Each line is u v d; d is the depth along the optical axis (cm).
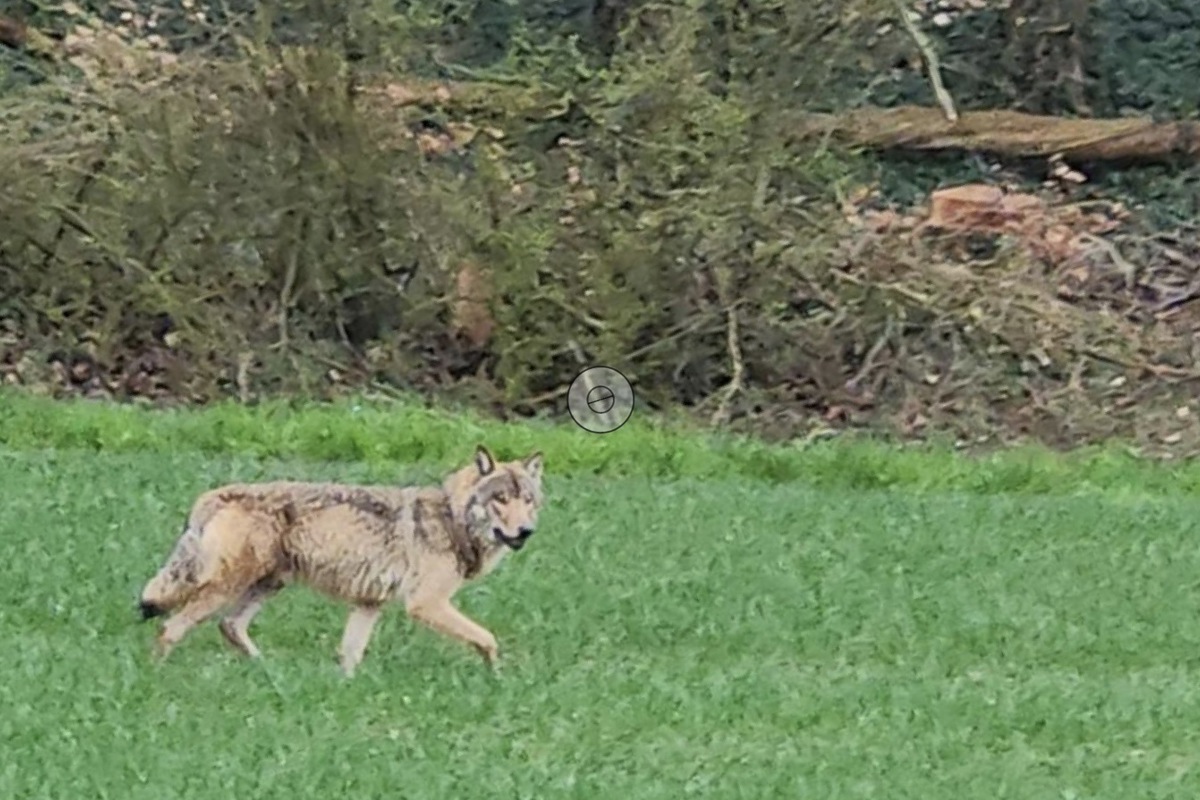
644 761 1577
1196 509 2758
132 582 2053
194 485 2578
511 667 1828
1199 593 2253
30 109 3616
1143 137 4034
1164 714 1761
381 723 1650
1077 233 3959
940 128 4003
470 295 3628
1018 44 4194
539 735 1638
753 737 1667
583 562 2264
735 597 2136
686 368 3675
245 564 1752
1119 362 3744
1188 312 3872
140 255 3597
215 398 3581
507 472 1769
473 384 3628
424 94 3631
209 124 3559
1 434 3030
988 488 3039
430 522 1770
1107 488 3077
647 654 1922
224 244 3581
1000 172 4075
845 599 2150
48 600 1983
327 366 3616
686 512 2573
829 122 3669
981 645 2003
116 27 3784
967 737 1683
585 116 3628
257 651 1795
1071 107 4188
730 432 3569
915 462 3136
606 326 3606
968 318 3712
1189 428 3622
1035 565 2353
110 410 3206
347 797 1452
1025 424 3650
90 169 3581
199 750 1545
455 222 3603
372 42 3569
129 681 1709
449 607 1780
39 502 2417
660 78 3581
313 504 1767
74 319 3625
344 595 1769
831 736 1678
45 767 1491
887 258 3691
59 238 3600
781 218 3641
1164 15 4153
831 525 2527
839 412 3659
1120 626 2089
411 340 3650
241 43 3562
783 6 3606
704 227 3591
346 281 3600
